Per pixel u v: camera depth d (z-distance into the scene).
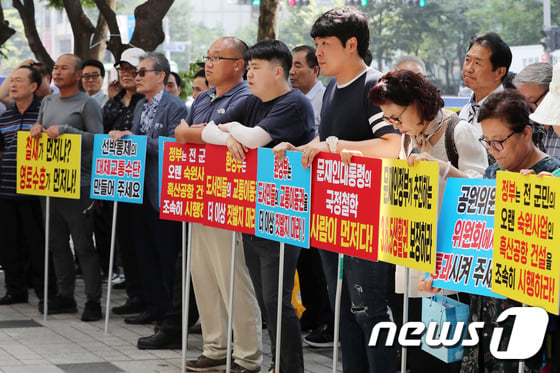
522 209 3.51
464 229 3.82
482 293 3.73
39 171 7.36
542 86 4.99
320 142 4.65
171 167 5.80
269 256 5.15
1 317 7.63
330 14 4.74
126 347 6.54
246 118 5.43
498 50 5.29
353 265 4.56
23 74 7.86
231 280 5.28
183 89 13.92
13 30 12.08
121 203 7.53
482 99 5.40
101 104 9.34
